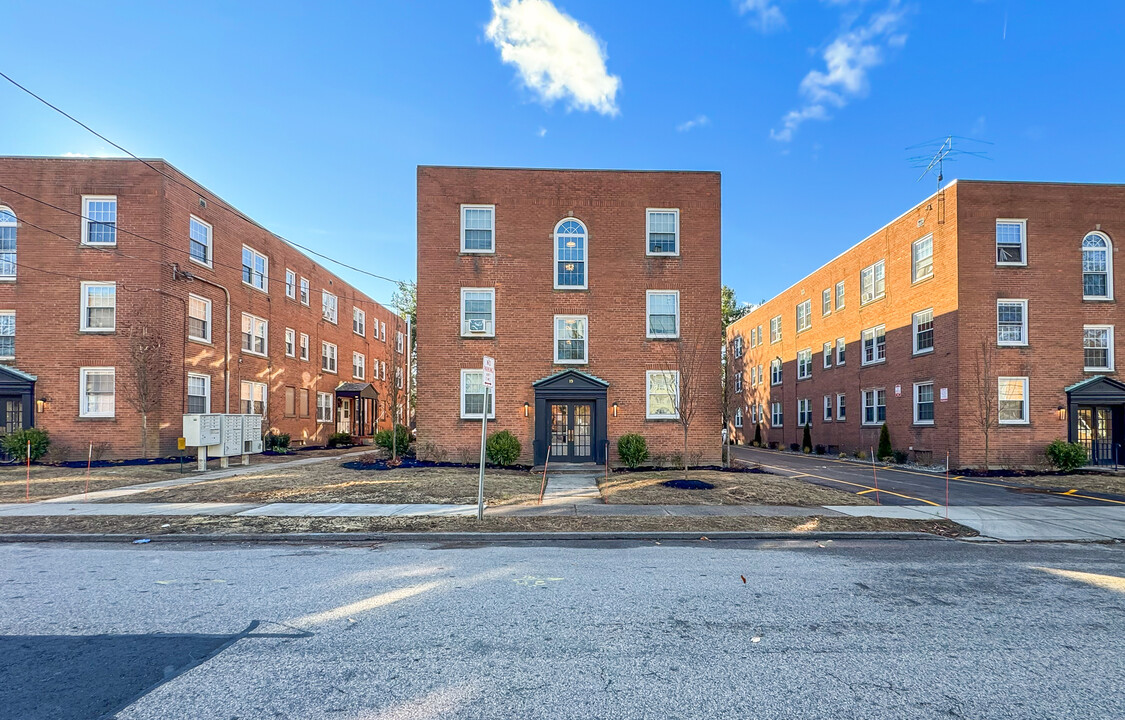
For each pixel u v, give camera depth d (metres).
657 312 19.45
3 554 8.08
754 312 41.03
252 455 23.22
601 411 18.72
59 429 19.27
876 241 25.14
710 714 3.59
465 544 8.83
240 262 24.42
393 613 5.45
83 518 10.21
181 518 10.23
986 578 6.90
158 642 4.74
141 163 19.73
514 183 19.56
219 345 22.92
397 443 20.08
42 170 19.70
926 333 21.75
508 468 18.06
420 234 19.36
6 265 19.61
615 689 3.91
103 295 19.62
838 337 28.52
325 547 8.57
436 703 3.71
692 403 17.11
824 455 29.08
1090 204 20.30
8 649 4.60
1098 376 19.78
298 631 4.98
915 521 10.59
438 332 19.20
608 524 9.98
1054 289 20.08
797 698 3.80
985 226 20.08
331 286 33.84
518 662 4.34
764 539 9.37
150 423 19.38
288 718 3.53
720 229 19.62
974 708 3.70
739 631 5.02
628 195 19.61
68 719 3.51
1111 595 6.21
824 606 5.73
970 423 19.72
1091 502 13.13
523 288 19.38
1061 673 4.22
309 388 31.02
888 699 3.80
